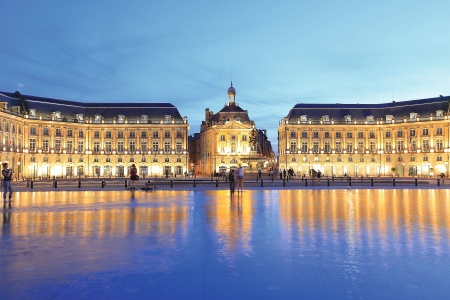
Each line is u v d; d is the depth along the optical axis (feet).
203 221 54.19
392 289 25.76
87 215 60.39
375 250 36.52
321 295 24.73
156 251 35.96
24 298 23.90
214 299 24.03
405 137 366.63
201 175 401.90
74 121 355.36
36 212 64.39
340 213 63.52
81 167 359.05
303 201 86.12
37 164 333.62
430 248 37.35
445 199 92.22
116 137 368.48
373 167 379.55
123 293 24.90
